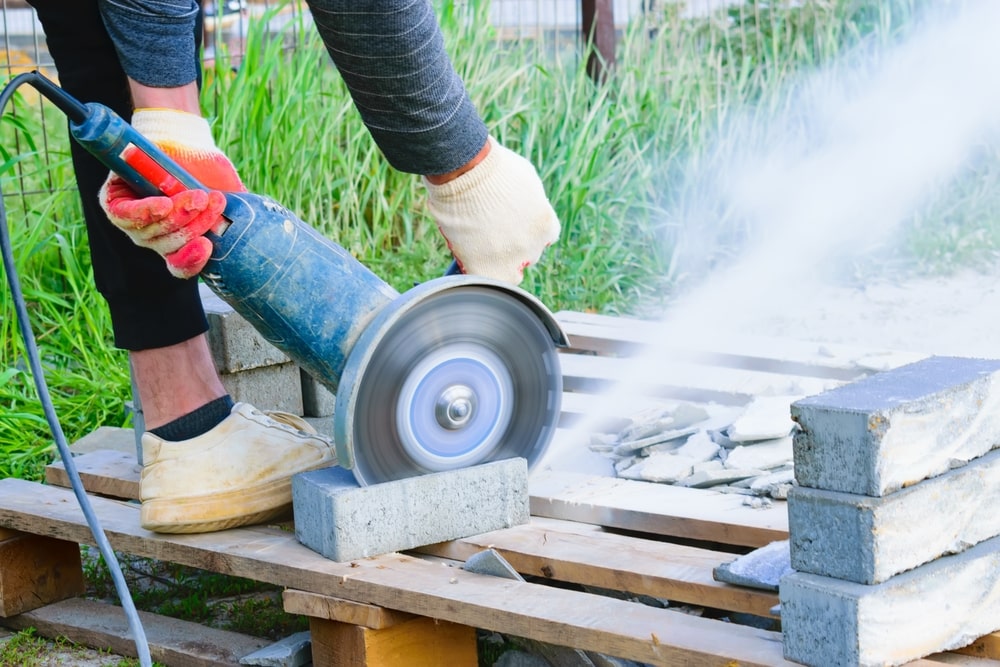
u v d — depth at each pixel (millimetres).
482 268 2131
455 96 2004
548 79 5418
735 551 2084
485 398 2090
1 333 4070
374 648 1868
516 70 5402
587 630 1666
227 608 2467
